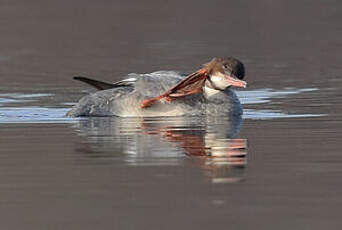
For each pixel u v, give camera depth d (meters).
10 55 26.89
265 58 25.53
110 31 31.48
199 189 10.34
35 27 32.19
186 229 8.80
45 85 21.16
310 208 9.51
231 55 26.23
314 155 12.28
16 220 9.20
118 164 11.76
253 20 33.56
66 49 28.03
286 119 15.74
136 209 9.55
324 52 26.48
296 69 23.36
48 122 15.58
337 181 10.63
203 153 12.49
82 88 20.61
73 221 9.14
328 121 15.41
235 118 15.91
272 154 12.38
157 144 13.24
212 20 33.66
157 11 35.91
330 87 20.11
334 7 36.59
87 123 15.38
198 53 26.62
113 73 23.31
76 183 10.70
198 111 16.08
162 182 10.71
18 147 13.10
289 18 33.94
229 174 11.11
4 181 10.84
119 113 16.08
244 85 15.87
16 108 17.48
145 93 16.05
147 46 28.28
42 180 10.88
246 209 9.49
